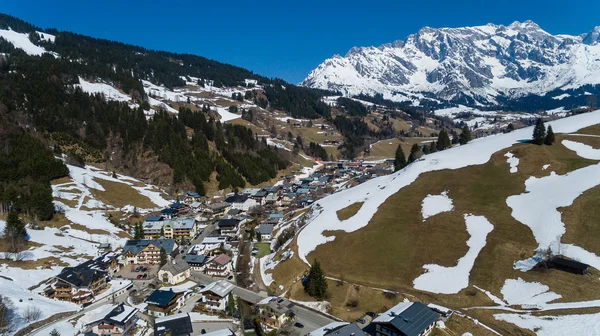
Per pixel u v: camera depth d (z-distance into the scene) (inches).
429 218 4397.1
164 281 4227.4
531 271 3378.4
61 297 3745.1
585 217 3754.9
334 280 3767.2
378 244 4173.2
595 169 4411.9
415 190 5032.0
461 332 2851.9
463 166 5334.6
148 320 3412.9
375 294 3474.4
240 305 3516.2
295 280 3937.0
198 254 4901.6
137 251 4835.1
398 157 7391.7
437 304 3225.9
